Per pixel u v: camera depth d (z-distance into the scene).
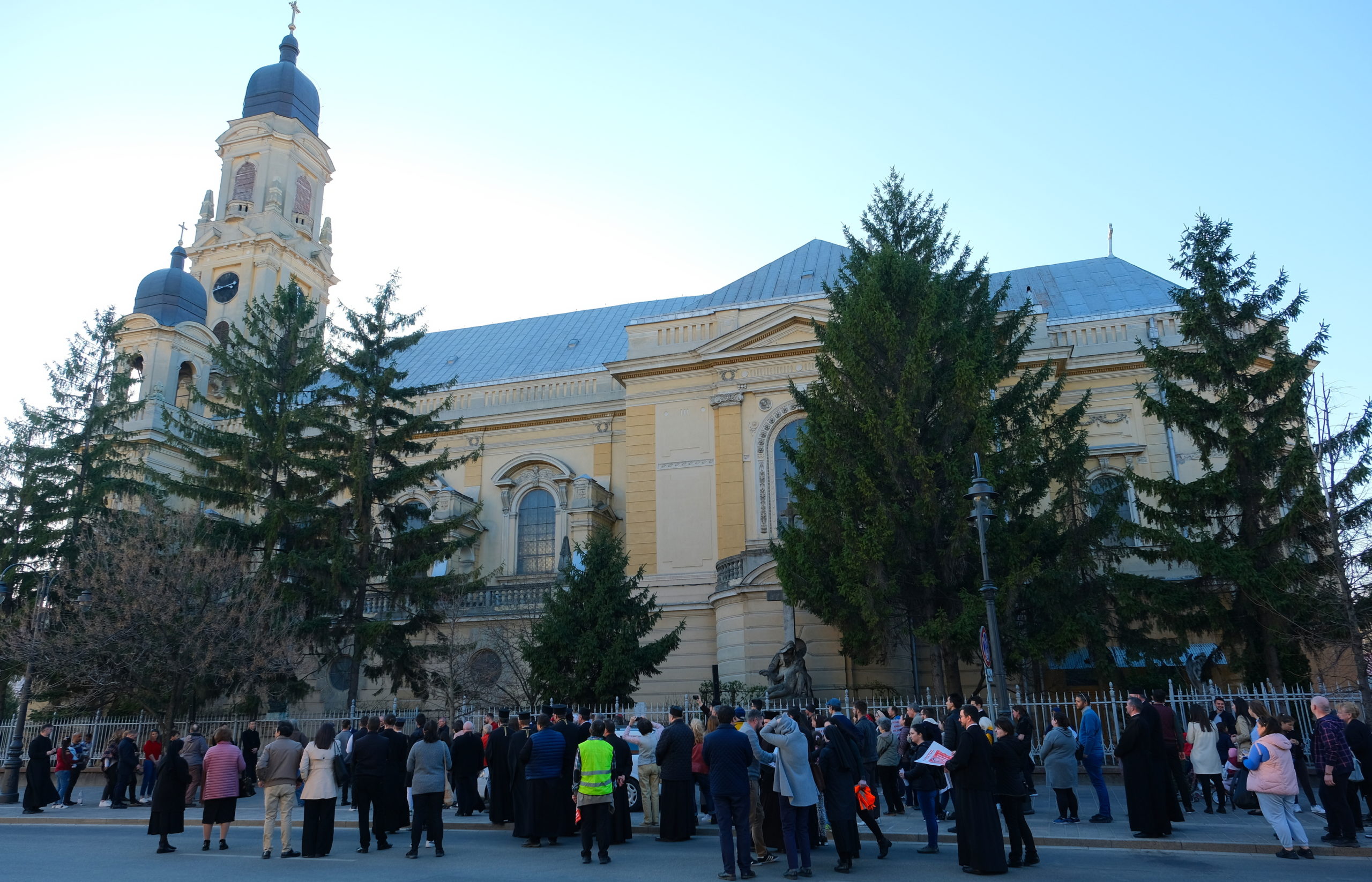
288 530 27.73
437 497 36.88
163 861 12.76
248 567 28.05
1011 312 26.94
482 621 31.47
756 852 12.14
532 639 24.67
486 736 19.55
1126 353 31.20
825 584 22.72
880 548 21.38
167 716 23.95
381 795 13.68
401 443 29.64
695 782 16.02
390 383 29.59
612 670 22.56
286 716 26.91
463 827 16.11
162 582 23.94
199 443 29.95
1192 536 23.38
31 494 31.11
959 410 22.84
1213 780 16.05
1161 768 13.19
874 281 24.34
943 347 24.36
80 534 29.02
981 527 16.97
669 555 32.03
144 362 41.59
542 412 38.19
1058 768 14.78
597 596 23.47
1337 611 18.94
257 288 49.88
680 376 33.75
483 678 28.27
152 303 43.75
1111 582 23.25
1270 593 20.23
